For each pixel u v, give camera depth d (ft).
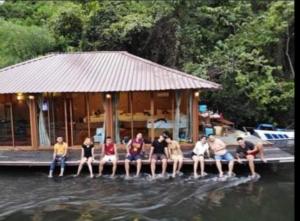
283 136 62.18
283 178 42.37
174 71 56.44
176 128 53.06
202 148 44.06
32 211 34.06
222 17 83.71
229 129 67.92
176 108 52.65
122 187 40.60
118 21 87.35
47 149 53.93
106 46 87.25
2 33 86.48
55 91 51.01
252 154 43.98
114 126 53.31
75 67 59.82
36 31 88.07
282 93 70.44
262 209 32.71
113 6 88.99
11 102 55.16
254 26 79.20
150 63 59.93
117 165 46.26
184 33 81.87
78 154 50.70
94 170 47.11
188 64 76.59
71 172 47.11
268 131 62.95
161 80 53.21
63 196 38.14
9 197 38.22
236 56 74.23
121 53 64.59
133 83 52.60
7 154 51.78
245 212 32.14
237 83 71.51
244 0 88.63
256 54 73.67
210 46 84.23
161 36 83.20
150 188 39.93
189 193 37.86
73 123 56.54
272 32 75.51
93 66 60.03
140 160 44.29
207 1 88.02
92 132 56.70
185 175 44.29
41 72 58.44
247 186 39.68
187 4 82.28
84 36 88.79
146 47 85.66
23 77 56.85
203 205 34.30
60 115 55.98
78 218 32.09
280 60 76.79
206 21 85.51
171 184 41.09
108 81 53.83
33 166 48.16
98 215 32.65
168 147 44.24
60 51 90.89
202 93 74.84
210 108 76.18
